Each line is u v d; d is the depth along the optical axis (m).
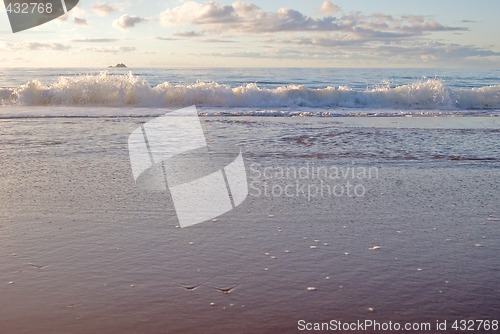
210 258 3.83
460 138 9.87
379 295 3.24
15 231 4.38
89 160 7.50
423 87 17.69
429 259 3.86
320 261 3.80
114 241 4.18
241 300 3.15
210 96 16.97
